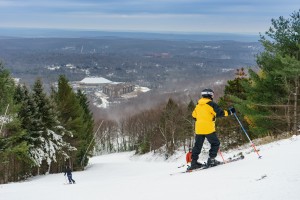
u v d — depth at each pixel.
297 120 19.80
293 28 19.48
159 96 158.88
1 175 31.03
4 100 28.64
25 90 33.50
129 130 89.00
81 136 44.66
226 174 6.96
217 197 5.28
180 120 51.09
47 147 33.94
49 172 38.75
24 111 32.47
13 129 30.12
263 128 20.67
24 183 23.80
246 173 6.61
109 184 9.79
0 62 29.14
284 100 20.59
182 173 8.76
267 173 6.14
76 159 43.84
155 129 65.12
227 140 27.36
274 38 20.03
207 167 8.47
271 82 20.41
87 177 28.44
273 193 4.83
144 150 65.38
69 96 43.56
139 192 7.00
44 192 10.76
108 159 66.69
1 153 28.19
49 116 35.19
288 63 17.97
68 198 8.05
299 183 5.03
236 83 29.52
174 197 5.89
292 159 7.08
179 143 54.28
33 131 32.84
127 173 29.19
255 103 20.55
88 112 55.03
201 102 8.36
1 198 10.59
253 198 4.82
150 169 31.09
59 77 44.16
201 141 8.50
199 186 6.34
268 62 20.27
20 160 32.56
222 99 30.08
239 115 25.47
